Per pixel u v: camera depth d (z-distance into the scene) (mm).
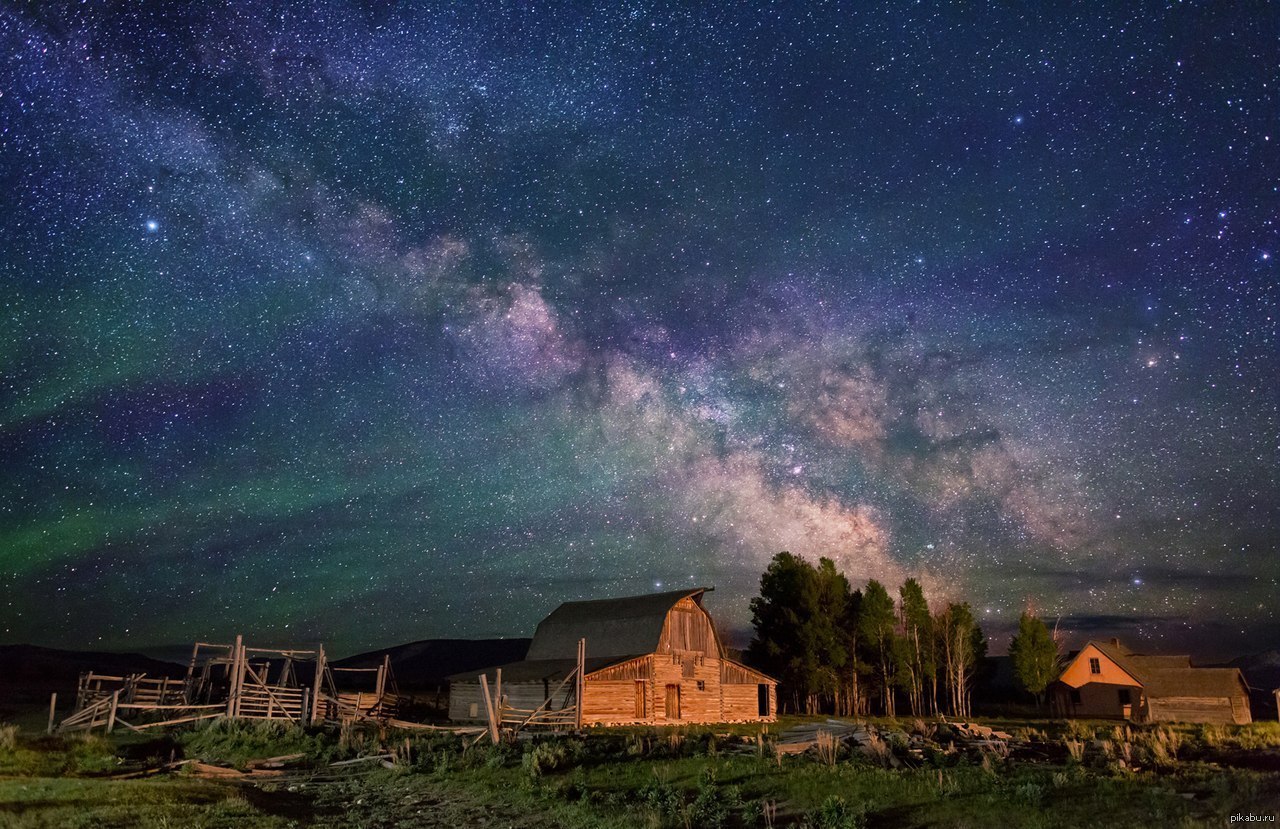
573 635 52906
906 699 69875
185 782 22781
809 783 18484
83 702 42125
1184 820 12805
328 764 28406
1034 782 16312
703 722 48594
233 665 42344
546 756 24094
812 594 61156
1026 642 68625
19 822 15656
